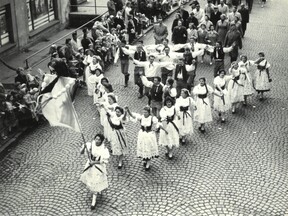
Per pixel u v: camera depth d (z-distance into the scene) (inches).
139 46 732.0
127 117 530.6
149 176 525.3
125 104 719.7
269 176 521.7
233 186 503.2
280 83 796.0
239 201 477.1
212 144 595.8
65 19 1142.3
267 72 717.9
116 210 466.9
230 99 672.4
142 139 525.0
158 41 927.0
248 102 725.9
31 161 565.3
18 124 649.6
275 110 695.7
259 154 569.9
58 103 443.5
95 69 717.3
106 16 1014.4
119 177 524.1
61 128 646.5
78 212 466.0
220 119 666.2
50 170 544.4
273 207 466.9
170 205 473.1
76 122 451.2
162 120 548.7
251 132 627.5
